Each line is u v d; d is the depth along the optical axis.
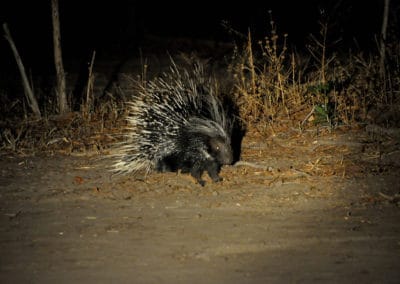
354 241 8.70
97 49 27.69
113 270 7.90
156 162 12.11
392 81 16.31
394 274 7.59
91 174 12.34
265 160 12.76
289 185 11.28
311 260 8.08
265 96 15.80
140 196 10.95
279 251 8.41
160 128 11.86
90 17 30.34
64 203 10.70
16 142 14.61
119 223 9.63
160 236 9.05
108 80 21.69
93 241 8.91
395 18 20.08
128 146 12.32
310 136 13.98
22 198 11.02
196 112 11.94
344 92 16.06
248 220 9.64
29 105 17.08
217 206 10.33
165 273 7.78
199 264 8.03
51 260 8.27
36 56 26.72
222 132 11.43
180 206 10.38
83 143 14.52
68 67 24.44
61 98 16.94
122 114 16.53
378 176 11.57
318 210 10.03
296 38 23.55
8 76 23.02
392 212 9.87
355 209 10.05
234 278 7.58
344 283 7.38
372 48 22.31
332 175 11.70
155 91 12.76
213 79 19.12
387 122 14.09
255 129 14.59
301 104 15.84
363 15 23.72
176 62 24.12
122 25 28.92
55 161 13.31
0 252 8.60
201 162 11.55
